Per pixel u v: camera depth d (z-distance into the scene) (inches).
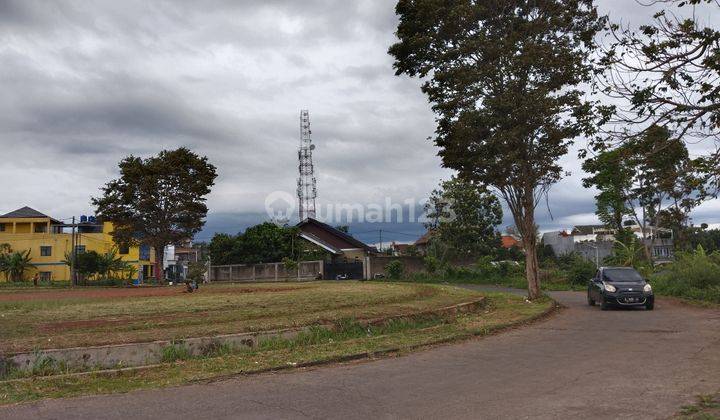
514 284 1471.5
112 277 2303.2
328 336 530.0
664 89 307.0
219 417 264.5
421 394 302.5
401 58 870.4
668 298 951.0
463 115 821.9
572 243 2910.9
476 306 791.7
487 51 803.4
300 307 726.5
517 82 823.1
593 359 392.2
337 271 1955.0
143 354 436.5
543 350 442.0
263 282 1867.6
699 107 303.3
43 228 2775.6
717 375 324.8
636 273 829.8
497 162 845.8
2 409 283.6
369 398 296.5
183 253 3607.3
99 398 305.9
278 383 341.1
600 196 932.0
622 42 318.7
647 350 422.9
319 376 361.1
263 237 2111.2
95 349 422.0
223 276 2080.5
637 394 284.5
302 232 2230.6
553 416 249.0
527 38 817.5
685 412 246.2
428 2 804.6
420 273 1812.3
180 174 1914.4
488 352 441.1
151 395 312.3
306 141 2832.2
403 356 434.3
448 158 881.5
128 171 1883.6
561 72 786.8
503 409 264.2
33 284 1945.1
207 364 395.2
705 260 1013.2
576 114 333.7
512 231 2807.6
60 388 331.0
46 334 502.6
